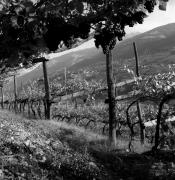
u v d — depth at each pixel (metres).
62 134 16.86
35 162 9.96
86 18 2.58
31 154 10.61
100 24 2.69
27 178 8.57
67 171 10.45
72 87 28.19
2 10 2.37
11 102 42.06
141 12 2.67
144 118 23.25
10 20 2.36
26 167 9.19
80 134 18.47
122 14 2.65
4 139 10.98
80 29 2.57
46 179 9.06
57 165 10.40
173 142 13.09
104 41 2.73
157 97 16.38
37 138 13.39
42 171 9.38
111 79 18.19
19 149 10.46
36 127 16.72
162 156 12.79
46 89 27.02
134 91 17.47
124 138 23.22
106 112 29.16
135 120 24.11
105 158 12.89
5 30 2.42
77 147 14.38
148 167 11.61
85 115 29.81
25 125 16.14
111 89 18.19
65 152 12.49
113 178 11.23
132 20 2.68
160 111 12.94
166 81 17.27
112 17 2.66
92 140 17.02
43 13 2.43
